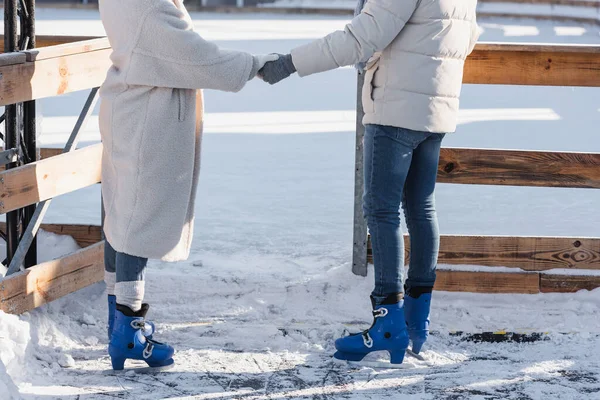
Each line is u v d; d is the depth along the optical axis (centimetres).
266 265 600
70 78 484
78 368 433
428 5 414
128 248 418
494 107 1423
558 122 1284
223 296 536
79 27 2498
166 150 413
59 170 483
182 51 399
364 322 502
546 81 537
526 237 538
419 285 455
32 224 479
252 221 749
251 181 901
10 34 467
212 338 477
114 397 396
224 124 1223
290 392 409
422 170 448
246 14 3275
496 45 527
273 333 481
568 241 538
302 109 1362
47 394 394
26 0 478
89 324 489
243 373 432
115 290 430
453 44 424
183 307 517
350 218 768
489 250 538
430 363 450
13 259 468
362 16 410
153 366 432
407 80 418
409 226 456
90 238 564
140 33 400
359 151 533
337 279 543
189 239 443
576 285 533
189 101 418
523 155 536
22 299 456
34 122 483
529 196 859
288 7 3403
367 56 413
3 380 380
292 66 420
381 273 438
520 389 416
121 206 420
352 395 406
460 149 537
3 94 429
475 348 475
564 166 537
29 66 447
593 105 1473
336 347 451
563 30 2914
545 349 473
